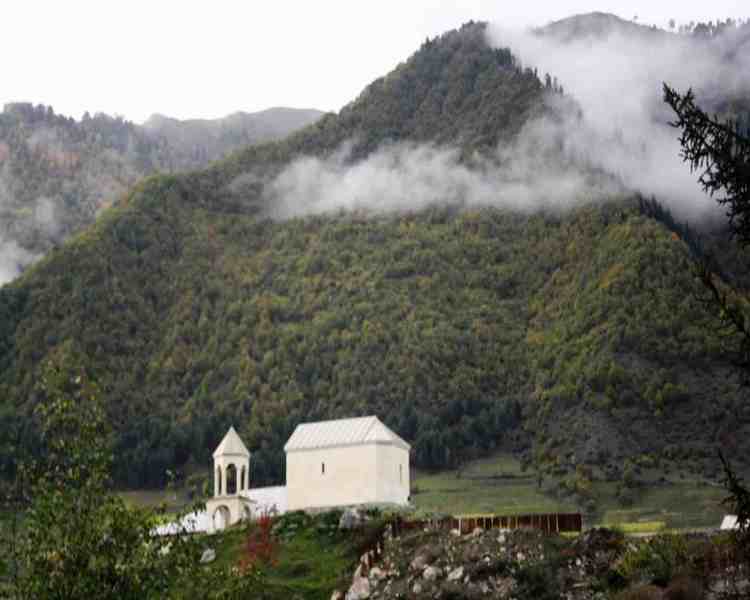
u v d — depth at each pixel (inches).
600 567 4138.8
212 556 5482.3
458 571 4409.5
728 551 3368.6
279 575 5113.2
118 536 2044.8
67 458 2117.4
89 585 1968.5
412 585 4468.5
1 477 6845.5
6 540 1996.8
